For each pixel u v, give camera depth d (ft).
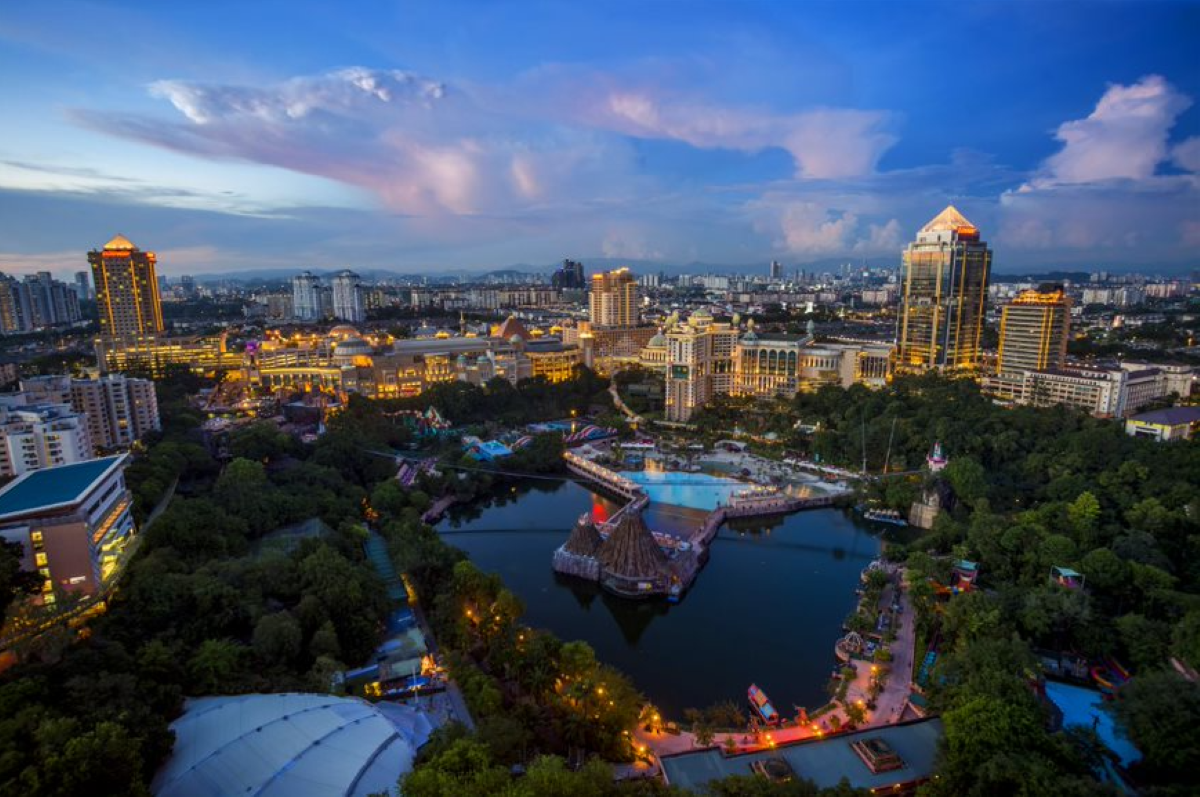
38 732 396.98
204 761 445.37
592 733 545.85
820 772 478.59
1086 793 403.54
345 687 602.44
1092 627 645.10
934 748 502.79
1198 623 574.15
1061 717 550.77
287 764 443.32
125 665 510.99
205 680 545.44
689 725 617.62
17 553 601.62
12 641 508.94
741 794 432.25
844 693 638.53
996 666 553.64
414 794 392.47
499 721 503.61
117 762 394.73
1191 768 454.40
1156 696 483.92
